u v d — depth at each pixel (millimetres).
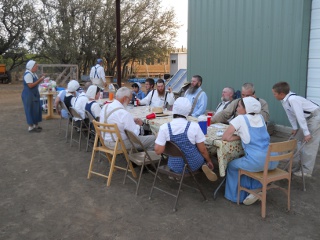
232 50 7676
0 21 21219
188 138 3371
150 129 4988
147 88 6488
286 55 6418
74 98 6160
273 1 6582
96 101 5680
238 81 7602
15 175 4602
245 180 3592
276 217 3371
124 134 4227
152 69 27906
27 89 6984
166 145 3412
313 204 3666
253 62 7156
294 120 4305
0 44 21531
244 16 7270
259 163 3355
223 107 5051
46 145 6125
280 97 4195
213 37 8195
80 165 4996
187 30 9047
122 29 23125
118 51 9984
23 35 21562
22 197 3887
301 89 6227
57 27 21094
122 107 4266
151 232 3107
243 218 3350
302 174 4023
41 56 22188
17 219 3369
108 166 4922
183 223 3264
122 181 4340
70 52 20938
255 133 3418
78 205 3674
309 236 3029
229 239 2984
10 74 21781
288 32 6332
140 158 4055
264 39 6848
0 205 3678
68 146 6035
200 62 8719
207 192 3965
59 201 3777
